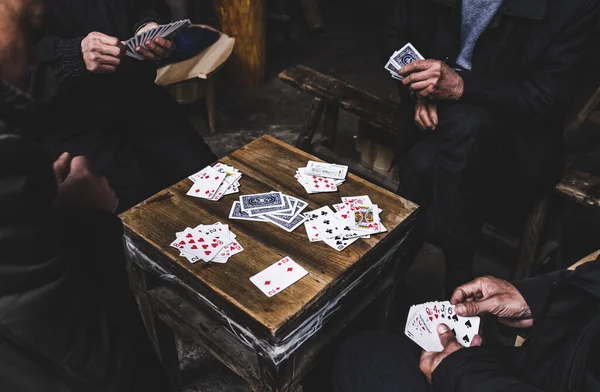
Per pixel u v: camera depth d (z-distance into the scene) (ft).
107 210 4.47
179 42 12.18
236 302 5.49
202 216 6.59
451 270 8.38
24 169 3.20
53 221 3.49
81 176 4.26
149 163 9.33
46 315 3.40
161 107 9.14
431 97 7.80
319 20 18.37
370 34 18.54
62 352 3.57
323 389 7.17
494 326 8.48
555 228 9.91
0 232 3.13
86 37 7.47
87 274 3.87
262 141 8.07
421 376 5.76
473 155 7.40
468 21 7.73
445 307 6.17
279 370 5.66
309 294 5.59
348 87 10.98
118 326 4.05
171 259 5.98
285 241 6.25
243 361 6.06
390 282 7.18
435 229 7.88
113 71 7.59
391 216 6.65
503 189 8.59
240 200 6.84
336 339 6.43
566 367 4.28
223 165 7.50
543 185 8.34
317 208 6.75
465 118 7.36
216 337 6.28
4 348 3.41
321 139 12.56
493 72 7.86
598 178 8.58
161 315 6.85
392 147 10.62
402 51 8.22
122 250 4.53
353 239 6.28
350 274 6.01
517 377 4.77
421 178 7.94
